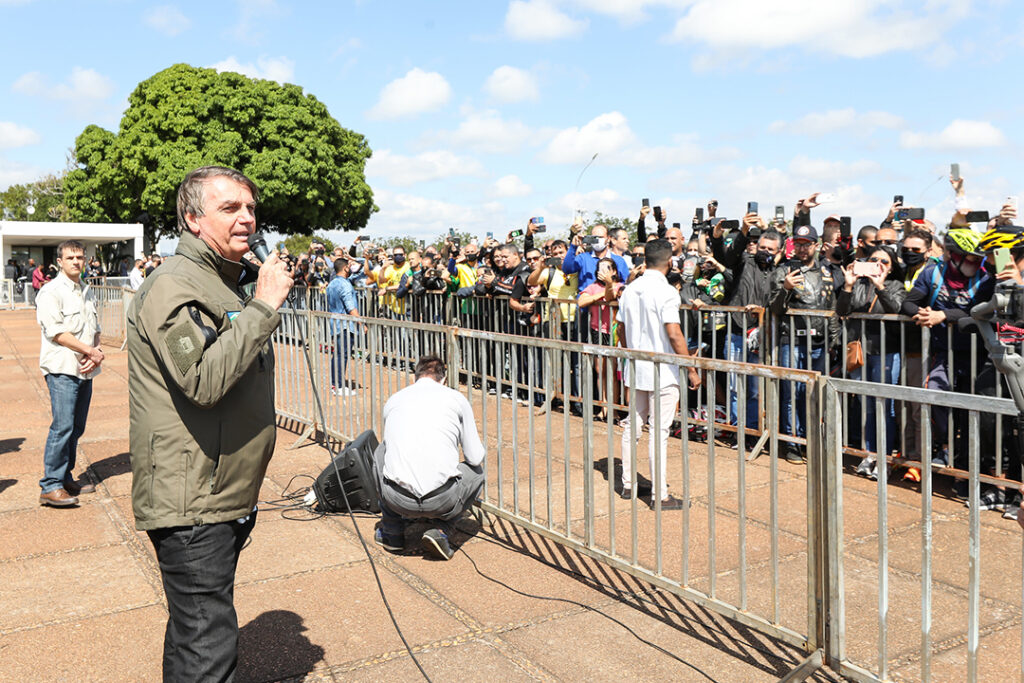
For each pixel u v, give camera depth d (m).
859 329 5.89
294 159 34.59
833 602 2.97
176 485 2.27
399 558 4.43
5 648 3.39
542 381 7.82
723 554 4.38
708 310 6.97
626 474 5.38
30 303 29.44
